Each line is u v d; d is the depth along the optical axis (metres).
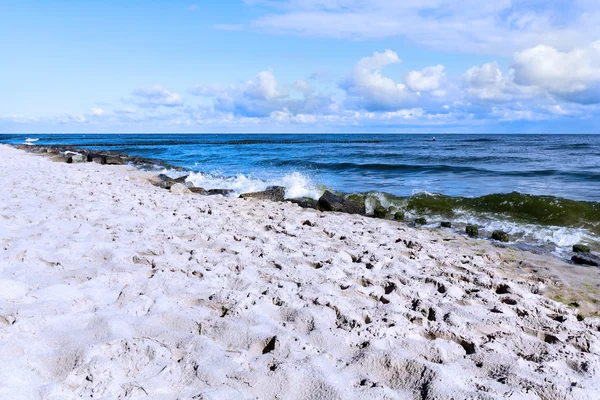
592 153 35.88
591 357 3.31
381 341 3.35
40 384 2.46
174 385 2.64
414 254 6.73
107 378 2.57
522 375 2.92
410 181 18.72
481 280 5.50
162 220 7.82
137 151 42.00
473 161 27.62
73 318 3.41
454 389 2.62
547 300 4.97
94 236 6.21
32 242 5.54
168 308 3.81
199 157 34.12
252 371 2.80
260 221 8.66
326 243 6.97
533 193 14.72
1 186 10.83
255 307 3.94
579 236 9.16
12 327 3.09
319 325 3.62
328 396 2.56
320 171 22.98
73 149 35.22
